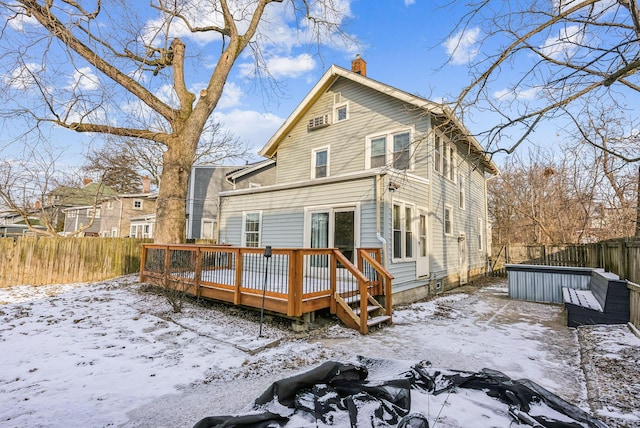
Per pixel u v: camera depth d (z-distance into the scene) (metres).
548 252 13.80
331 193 8.32
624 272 5.78
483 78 4.29
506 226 21.50
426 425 1.89
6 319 5.66
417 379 2.47
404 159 10.04
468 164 13.98
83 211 27.97
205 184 18.86
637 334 4.81
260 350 4.36
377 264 6.44
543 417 2.03
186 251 7.39
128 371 3.60
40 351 4.14
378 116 10.84
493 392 2.32
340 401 2.13
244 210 10.40
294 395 2.20
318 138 12.54
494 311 7.47
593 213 13.27
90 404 2.86
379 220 7.39
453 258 11.76
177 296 7.20
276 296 5.37
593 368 3.72
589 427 1.97
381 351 4.49
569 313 6.03
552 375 3.73
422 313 7.13
